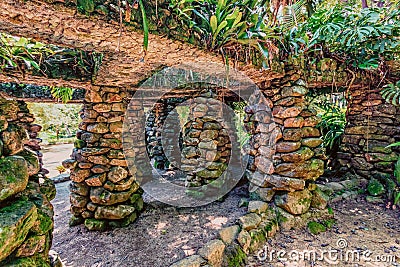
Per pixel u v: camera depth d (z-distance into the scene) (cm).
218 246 175
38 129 370
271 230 220
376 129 307
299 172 237
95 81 223
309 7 195
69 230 241
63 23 97
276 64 208
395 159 291
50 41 121
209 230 229
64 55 193
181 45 130
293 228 231
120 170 249
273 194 255
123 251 201
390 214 254
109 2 97
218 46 148
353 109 329
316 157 252
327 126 377
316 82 261
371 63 233
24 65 170
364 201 286
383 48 214
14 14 88
